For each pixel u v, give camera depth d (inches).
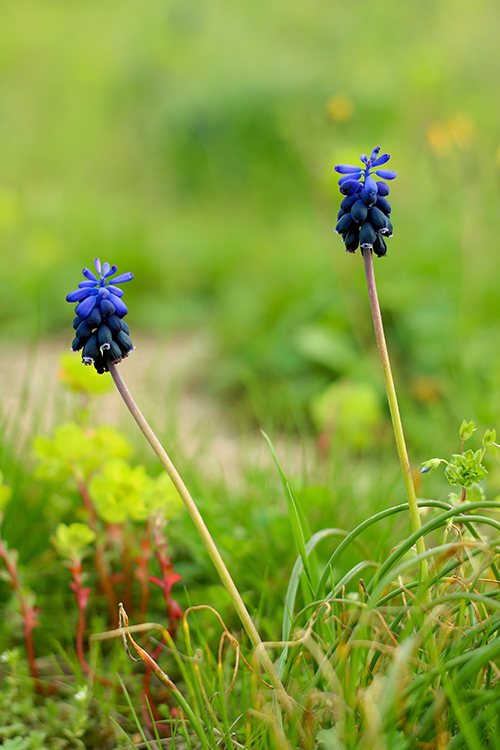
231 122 354.0
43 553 95.4
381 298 178.5
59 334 219.3
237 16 478.3
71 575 92.5
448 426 130.0
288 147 327.0
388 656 57.5
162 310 229.6
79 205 311.0
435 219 209.6
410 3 401.7
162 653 81.4
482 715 49.5
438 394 146.6
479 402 127.8
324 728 57.1
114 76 465.7
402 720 51.6
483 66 306.3
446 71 280.7
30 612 78.7
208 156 351.6
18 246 255.1
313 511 97.7
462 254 182.9
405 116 278.7
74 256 255.9
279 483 110.7
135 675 80.0
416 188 229.5
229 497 106.1
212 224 298.2
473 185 194.5
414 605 52.7
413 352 168.9
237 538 93.0
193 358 193.2
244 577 88.0
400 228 211.2
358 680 56.0
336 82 346.3
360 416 129.3
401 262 193.2
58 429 85.9
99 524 91.6
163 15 493.4
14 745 68.7
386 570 56.7
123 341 52.9
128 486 75.4
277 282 206.7
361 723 53.2
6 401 152.1
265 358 176.6
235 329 193.8
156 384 179.6
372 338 176.2
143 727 72.6
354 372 164.1
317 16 448.5
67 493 100.8
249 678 67.8
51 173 395.5
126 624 60.4
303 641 55.3
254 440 147.7
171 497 75.8
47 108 454.6
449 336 161.9
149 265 248.2
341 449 124.9
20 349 206.4
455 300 172.2
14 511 97.3
